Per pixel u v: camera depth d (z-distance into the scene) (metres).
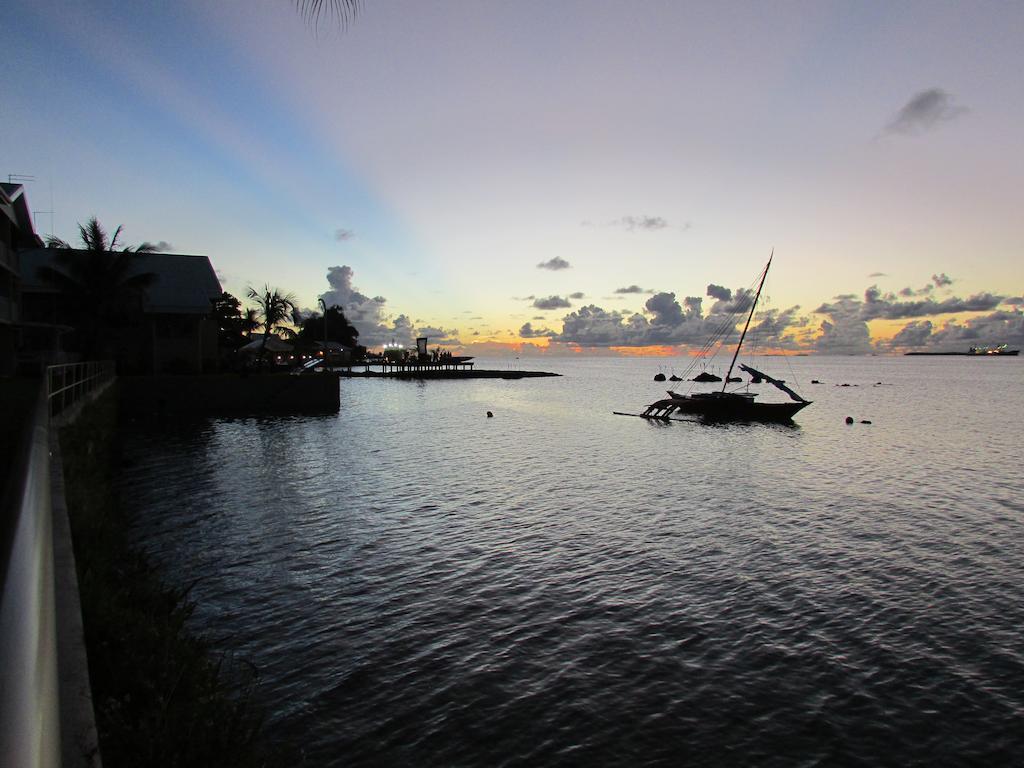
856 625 12.06
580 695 9.61
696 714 9.20
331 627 11.67
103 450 18.97
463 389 87.56
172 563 14.79
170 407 43.25
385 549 16.03
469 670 10.26
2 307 31.05
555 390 91.25
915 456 33.16
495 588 13.62
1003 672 10.44
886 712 9.33
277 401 46.12
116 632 6.36
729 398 49.81
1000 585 14.12
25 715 1.31
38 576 2.07
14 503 2.53
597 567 14.98
